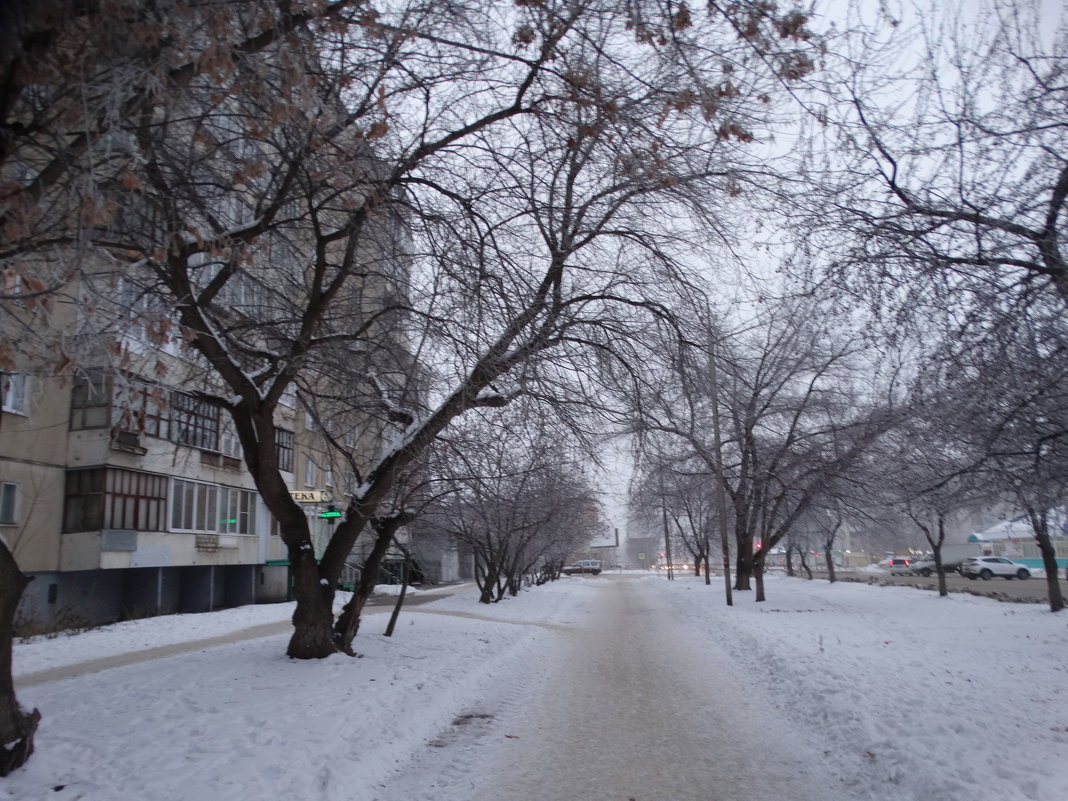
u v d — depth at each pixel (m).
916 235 7.01
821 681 9.91
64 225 5.95
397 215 8.71
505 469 11.41
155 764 6.11
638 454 9.84
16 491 18.14
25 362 5.81
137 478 20.48
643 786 6.31
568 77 7.64
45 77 5.70
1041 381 6.66
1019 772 5.75
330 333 10.64
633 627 20.06
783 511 27.39
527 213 9.06
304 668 10.21
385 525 12.08
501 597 27.94
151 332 5.95
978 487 7.82
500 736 8.05
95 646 14.34
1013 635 14.98
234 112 7.60
